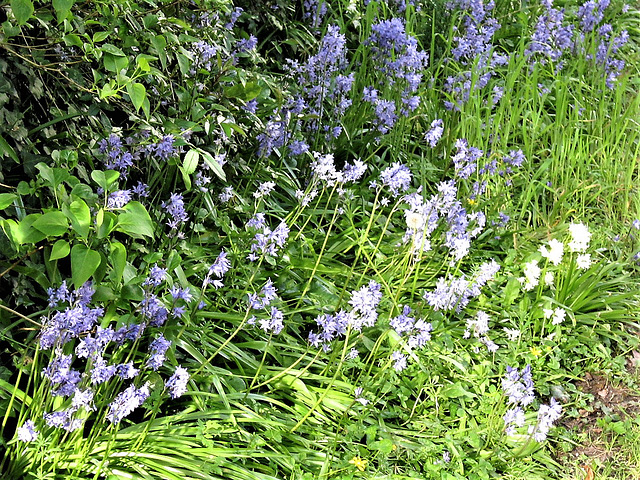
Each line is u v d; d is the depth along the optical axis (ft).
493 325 13.60
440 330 12.51
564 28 23.20
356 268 13.80
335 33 15.38
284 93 14.52
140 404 8.73
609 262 15.80
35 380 8.91
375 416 11.10
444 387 11.71
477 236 15.79
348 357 11.42
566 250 15.11
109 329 8.48
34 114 10.39
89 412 8.92
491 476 10.61
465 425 11.34
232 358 11.08
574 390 12.84
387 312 12.47
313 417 10.74
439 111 18.33
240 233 12.81
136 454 9.09
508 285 13.74
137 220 7.32
